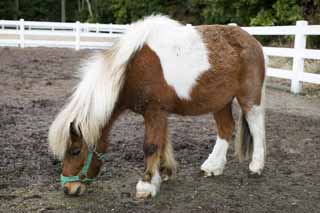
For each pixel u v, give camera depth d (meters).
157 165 3.91
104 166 4.77
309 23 14.48
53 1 42.47
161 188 4.18
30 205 3.72
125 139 5.87
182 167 4.82
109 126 3.86
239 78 4.25
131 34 3.77
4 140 5.70
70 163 3.68
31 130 6.23
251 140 4.51
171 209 3.71
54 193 3.99
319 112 7.74
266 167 4.86
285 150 5.52
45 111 7.51
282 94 9.48
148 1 27.55
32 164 4.79
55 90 9.64
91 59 3.93
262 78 4.40
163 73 3.80
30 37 20.02
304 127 6.68
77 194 3.79
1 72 12.05
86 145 3.65
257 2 16.22
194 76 3.91
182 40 3.94
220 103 4.18
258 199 3.97
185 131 6.34
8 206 3.69
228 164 4.95
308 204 3.88
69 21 43.47
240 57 4.21
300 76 9.33
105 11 33.28
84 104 3.57
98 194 3.99
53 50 17.42
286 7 15.07
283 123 6.94
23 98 8.68
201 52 3.97
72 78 11.33
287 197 4.02
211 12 18.81
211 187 4.23
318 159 5.17
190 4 24.44
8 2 38.69
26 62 14.12
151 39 3.85
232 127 4.57
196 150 5.43
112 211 3.64
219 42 4.12
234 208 3.76
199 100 4.03
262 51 4.43
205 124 6.82
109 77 3.65
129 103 3.87
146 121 3.88
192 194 4.05
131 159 5.02
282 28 10.05
